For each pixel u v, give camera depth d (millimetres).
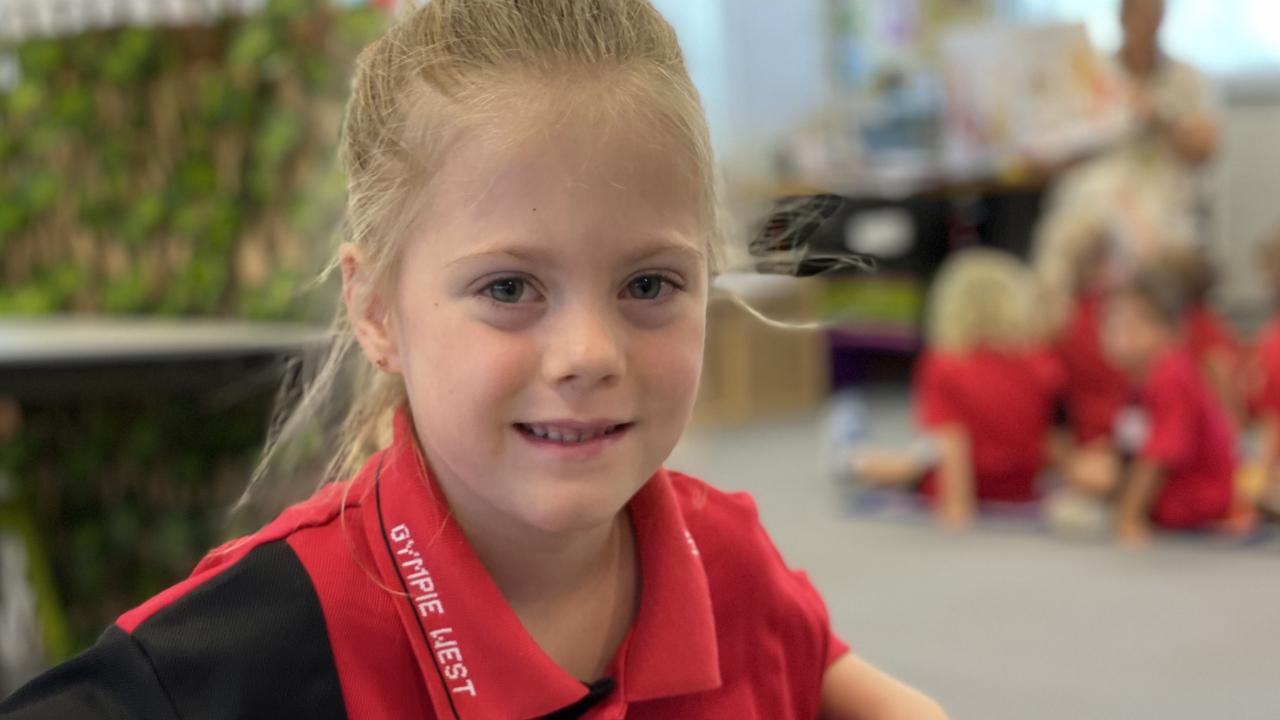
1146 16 3344
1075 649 1971
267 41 1895
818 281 4273
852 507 2918
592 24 572
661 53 589
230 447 2039
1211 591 2236
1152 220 3143
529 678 598
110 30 2104
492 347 551
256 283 1996
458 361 560
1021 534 2650
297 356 1022
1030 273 3596
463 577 602
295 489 958
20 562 2184
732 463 3426
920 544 2605
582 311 550
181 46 2045
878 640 2043
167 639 562
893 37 4500
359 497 636
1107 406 3014
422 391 583
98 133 2178
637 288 567
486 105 551
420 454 629
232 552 620
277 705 570
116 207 2188
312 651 581
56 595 2072
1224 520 2590
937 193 4125
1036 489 2910
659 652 642
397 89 590
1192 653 1934
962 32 3994
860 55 4594
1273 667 1865
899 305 4348
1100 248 3119
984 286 2818
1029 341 2857
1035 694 1798
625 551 673
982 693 1809
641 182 551
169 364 1573
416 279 580
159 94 2090
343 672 584
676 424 587
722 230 680
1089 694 1791
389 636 598
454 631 599
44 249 2311
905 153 4348
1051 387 2855
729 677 695
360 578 604
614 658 648
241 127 2002
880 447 3604
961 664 1925
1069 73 3693
